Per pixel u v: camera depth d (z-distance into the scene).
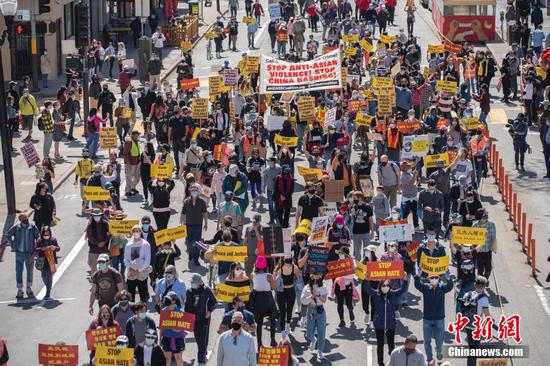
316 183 81.62
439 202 79.69
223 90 113.06
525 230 83.50
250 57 128.75
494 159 102.31
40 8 135.25
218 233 71.50
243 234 83.38
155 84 142.50
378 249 79.69
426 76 125.69
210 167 88.69
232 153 91.25
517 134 104.25
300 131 106.62
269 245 66.69
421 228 84.38
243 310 58.84
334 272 65.69
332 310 70.62
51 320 70.19
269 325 67.94
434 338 62.12
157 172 84.12
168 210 80.12
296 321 68.50
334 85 98.75
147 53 146.88
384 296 60.22
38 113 122.00
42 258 72.56
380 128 97.62
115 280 64.44
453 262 77.12
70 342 66.69
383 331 60.31
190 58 150.25
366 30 156.12
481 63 135.25
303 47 168.12
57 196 96.94
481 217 71.75
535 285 75.75
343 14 182.38
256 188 90.06
